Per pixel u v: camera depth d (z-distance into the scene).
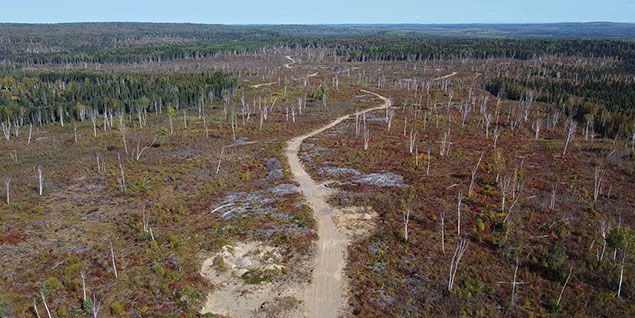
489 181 58.59
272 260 40.06
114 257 38.69
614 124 91.12
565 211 48.88
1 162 69.19
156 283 35.28
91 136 88.81
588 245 41.69
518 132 90.31
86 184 58.00
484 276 36.94
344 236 44.69
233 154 73.56
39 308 31.56
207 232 44.16
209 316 31.73
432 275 37.38
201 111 116.81
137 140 82.69
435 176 61.53
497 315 32.59
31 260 38.00
